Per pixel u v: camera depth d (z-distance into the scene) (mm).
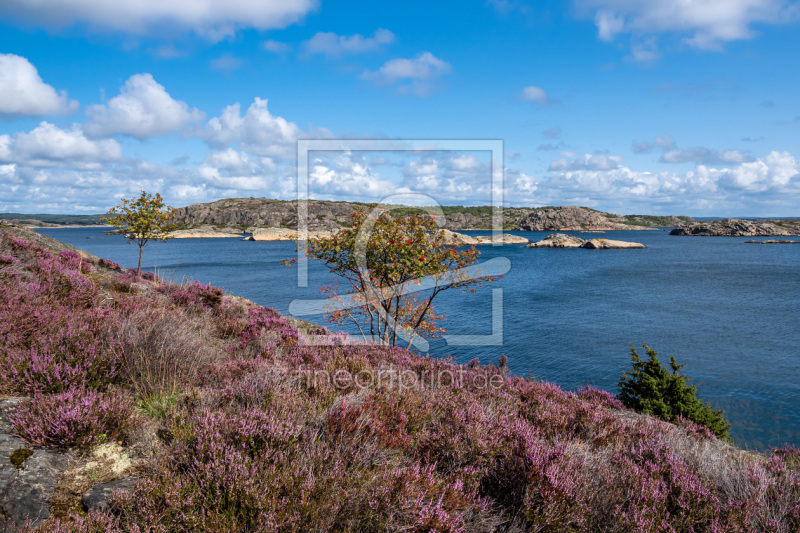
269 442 3316
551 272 94500
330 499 2785
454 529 2844
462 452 4008
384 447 3867
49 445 3234
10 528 2449
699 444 6207
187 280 13336
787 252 155000
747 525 3732
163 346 5406
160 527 2408
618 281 79312
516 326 42594
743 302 58500
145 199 19000
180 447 3275
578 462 4109
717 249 172625
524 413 6352
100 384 4398
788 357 34125
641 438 5668
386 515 2811
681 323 45719
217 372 5383
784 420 22578
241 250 145250
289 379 5078
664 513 3641
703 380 28969
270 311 14406
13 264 8344
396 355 8969
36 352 4477
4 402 3750
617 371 29891
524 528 3240
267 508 2621
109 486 2914
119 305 8258
